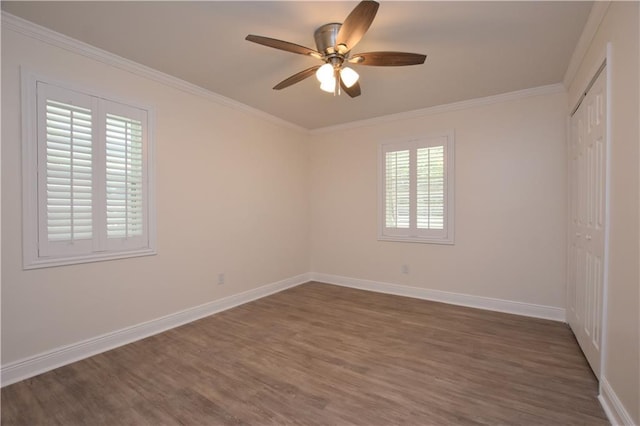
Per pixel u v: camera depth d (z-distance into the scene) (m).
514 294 3.35
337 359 2.34
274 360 2.33
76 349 2.33
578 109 2.58
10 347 2.04
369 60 2.11
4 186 2.01
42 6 1.90
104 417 1.70
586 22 2.05
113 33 2.20
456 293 3.68
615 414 1.61
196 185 3.21
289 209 4.48
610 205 1.74
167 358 2.36
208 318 3.23
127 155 2.63
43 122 2.16
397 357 2.36
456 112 3.64
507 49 2.41
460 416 1.69
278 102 3.61
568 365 2.22
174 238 3.01
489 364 2.24
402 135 4.02
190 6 1.92
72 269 2.32
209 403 1.82
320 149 4.78
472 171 3.56
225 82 3.05
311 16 2.02
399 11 1.95
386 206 4.16
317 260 4.84
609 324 1.72
